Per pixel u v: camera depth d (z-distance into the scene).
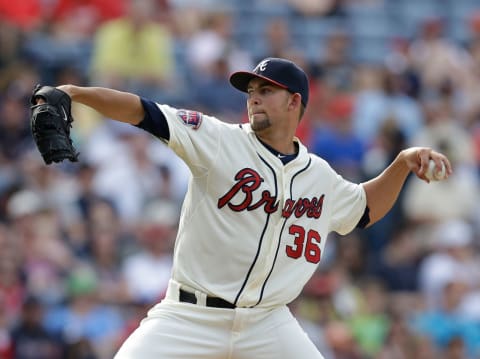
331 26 62.66
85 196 43.94
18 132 47.47
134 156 46.34
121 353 21.20
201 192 21.22
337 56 57.84
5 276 39.53
